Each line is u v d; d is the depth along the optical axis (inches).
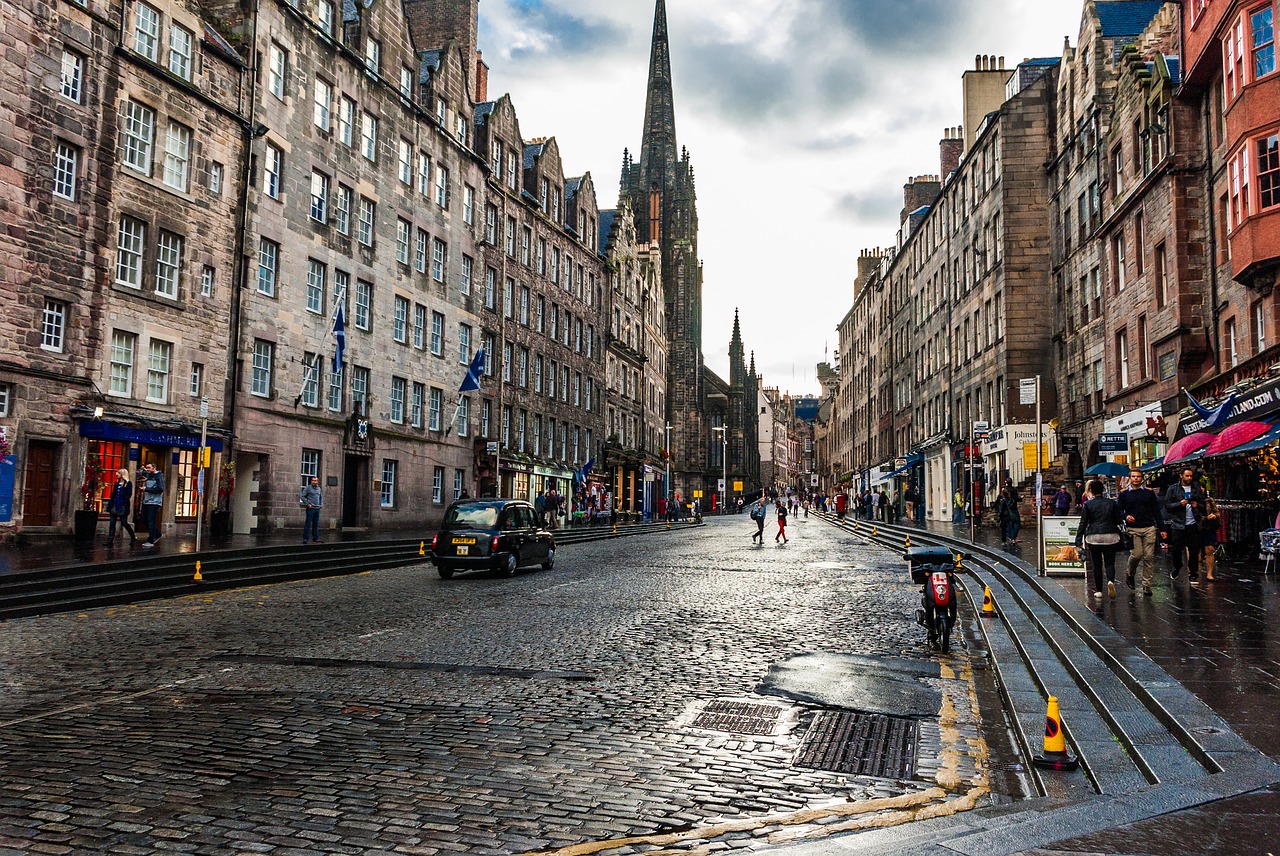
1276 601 501.0
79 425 878.4
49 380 849.5
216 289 1066.1
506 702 328.8
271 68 1171.9
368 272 1376.7
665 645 452.4
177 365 1006.4
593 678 371.6
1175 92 995.3
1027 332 1536.7
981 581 700.0
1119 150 1208.2
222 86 1082.7
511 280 1905.8
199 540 803.4
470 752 266.2
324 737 281.0
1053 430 1407.5
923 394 2297.0
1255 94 808.9
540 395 2043.6
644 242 4252.0
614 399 2610.7
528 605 610.5
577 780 242.2
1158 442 995.3
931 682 371.9
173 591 656.4
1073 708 305.0
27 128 829.8
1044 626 448.8
